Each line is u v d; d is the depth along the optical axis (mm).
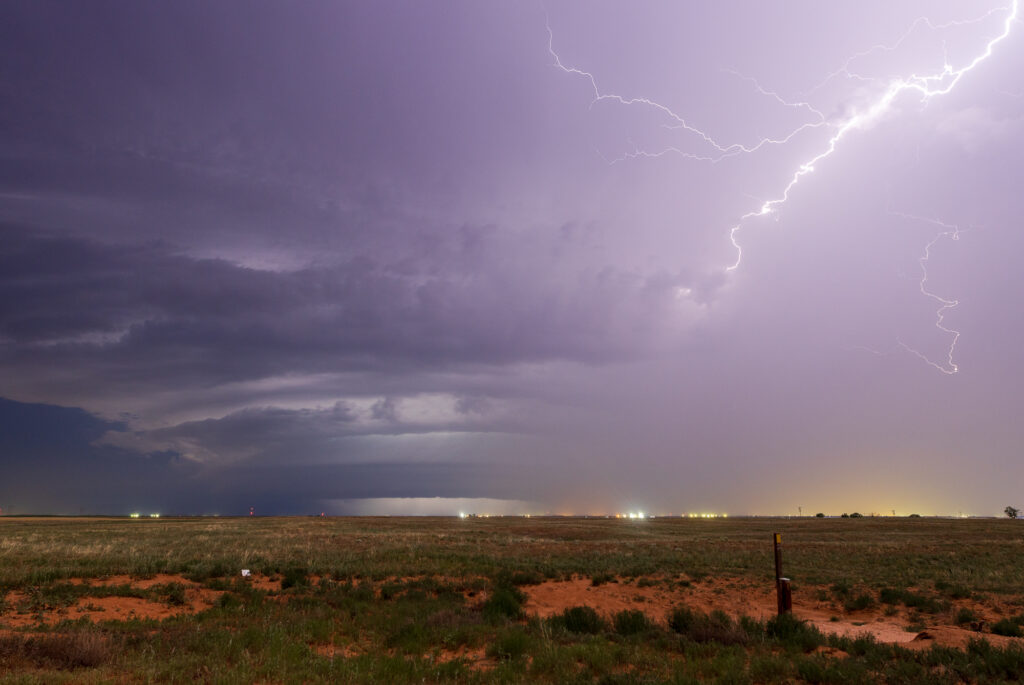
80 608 15266
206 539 39844
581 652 11312
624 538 53750
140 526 60688
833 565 31219
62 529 51906
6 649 9523
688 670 10289
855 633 15453
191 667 9336
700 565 30406
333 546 36625
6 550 27156
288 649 10641
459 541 43750
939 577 26031
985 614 18219
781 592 15734
